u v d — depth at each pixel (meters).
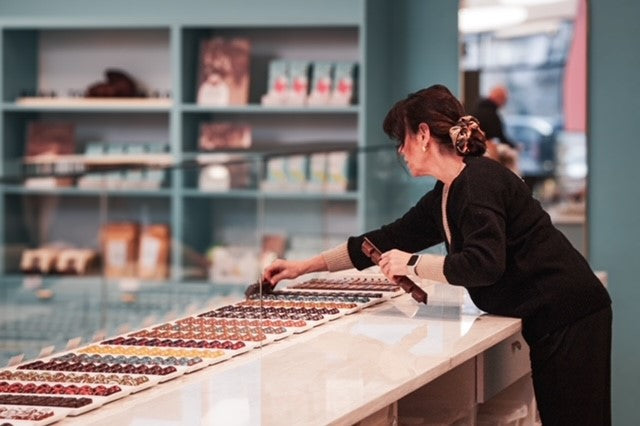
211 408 2.76
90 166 8.52
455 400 4.00
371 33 7.83
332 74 8.14
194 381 3.06
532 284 3.98
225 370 3.19
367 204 6.91
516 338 4.33
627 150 7.32
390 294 4.50
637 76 7.29
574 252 4.05
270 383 3.02
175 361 3.24
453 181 3.96
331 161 6.95
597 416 4.00
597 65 7.38
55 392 2.90
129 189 6.59
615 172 7.35
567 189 7.52
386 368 3.20
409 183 6.67
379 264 4.21
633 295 7.30
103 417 2.69
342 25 7.86
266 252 6.66
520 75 7.75
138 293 6.59
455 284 3.91
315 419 2.64
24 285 6.53
